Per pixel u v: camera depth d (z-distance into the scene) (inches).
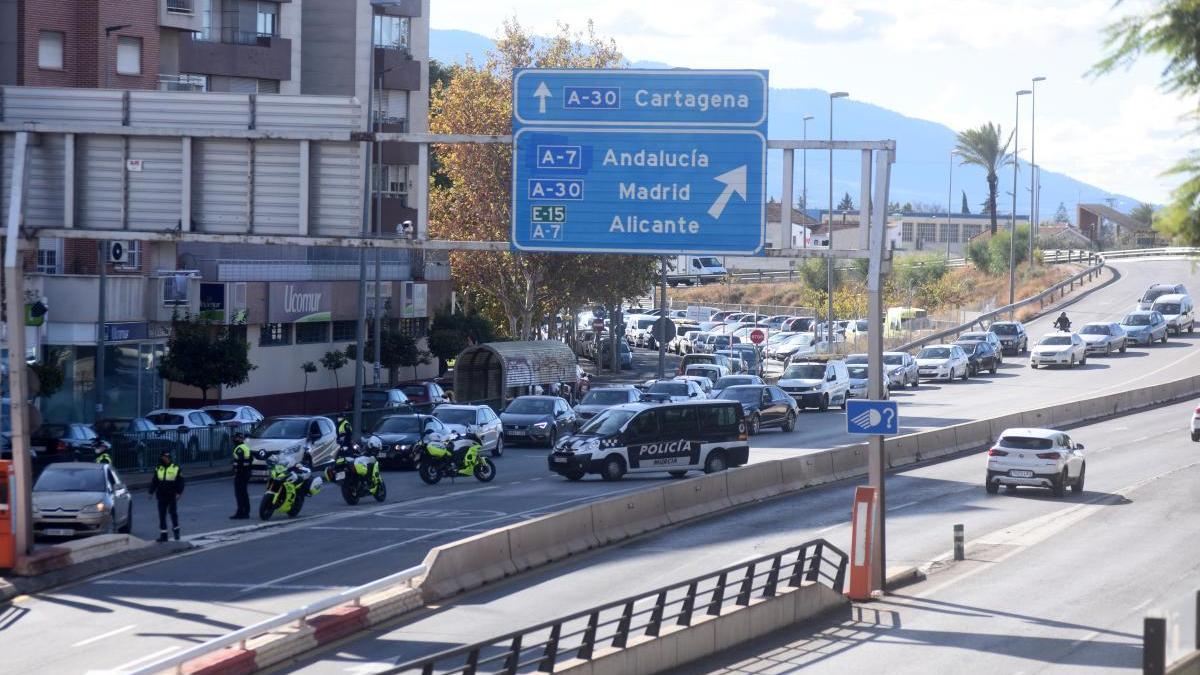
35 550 1126.4
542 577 1182.9
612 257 3408.0
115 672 695.7
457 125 3289.9
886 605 1115.9
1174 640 614.9
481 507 1585.9
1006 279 5541.3
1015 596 1141.1
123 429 1932.8
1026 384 3277.6
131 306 2343.8
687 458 1872.5
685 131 1114.7
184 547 1289.4
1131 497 1740.9
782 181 1117.1
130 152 1129.4
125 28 2374.5
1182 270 5398.6
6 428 1920.5
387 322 3117.6
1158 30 626.2
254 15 2999.5
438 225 3361.2
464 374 2800.2
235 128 1114.7
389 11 3388.3
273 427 1908.2
